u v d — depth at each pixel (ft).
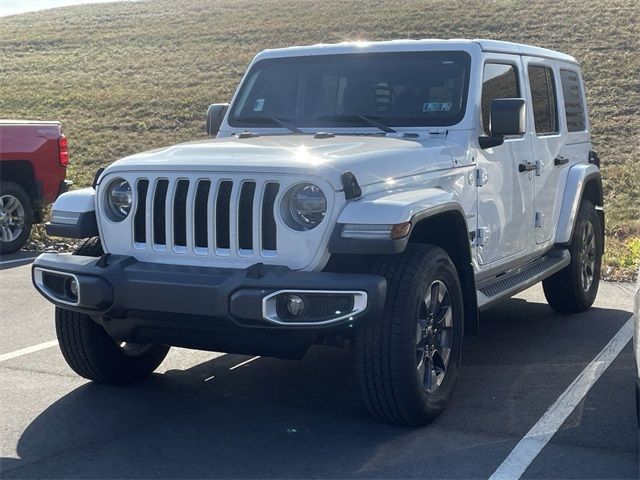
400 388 15.39
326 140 17.95
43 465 14.64
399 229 14.69
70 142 75.66
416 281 15.43
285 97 20.76
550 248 23.85
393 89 19.88
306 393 18.44
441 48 20.02
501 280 20.97
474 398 17.97
